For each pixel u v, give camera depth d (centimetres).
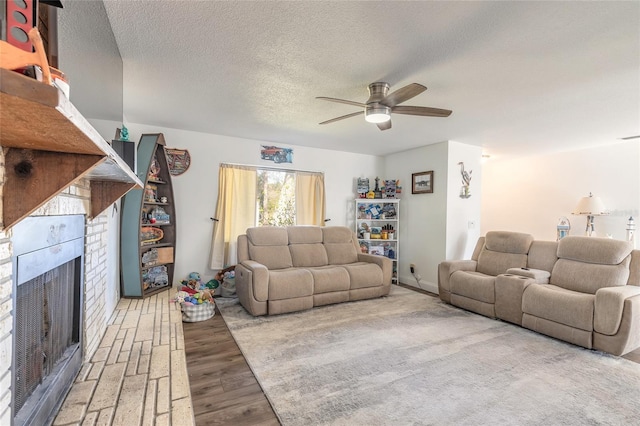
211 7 157
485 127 364
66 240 146
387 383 203
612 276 290
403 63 212
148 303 307
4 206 93
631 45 186
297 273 351
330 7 156
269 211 465
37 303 125
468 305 356
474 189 466
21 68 62
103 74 165
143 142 334
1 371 93
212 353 244
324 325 307
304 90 262
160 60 212
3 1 68
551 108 296
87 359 180
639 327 245
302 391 194
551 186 508
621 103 281
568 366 229
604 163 446
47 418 125
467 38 181
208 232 418
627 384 205
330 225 511
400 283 508
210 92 269
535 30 172
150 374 167
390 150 512
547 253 351
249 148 444
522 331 297
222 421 165
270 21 168
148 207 361
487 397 189
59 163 97
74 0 124
